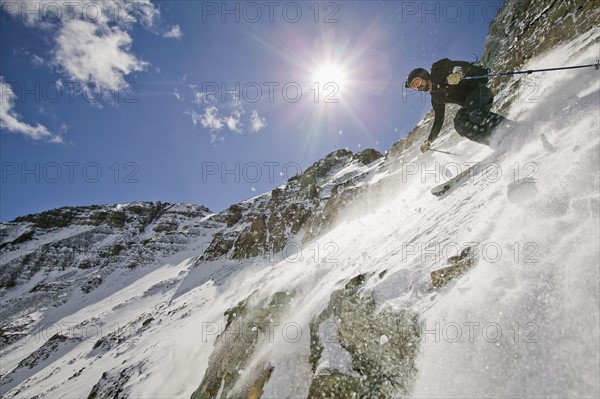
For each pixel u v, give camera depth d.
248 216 62.12
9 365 37.59
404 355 3.22
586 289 2.28
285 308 6.23
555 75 5.39
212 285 32.84
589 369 2.04
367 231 7.79
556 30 7.18
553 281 2.48
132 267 72.50
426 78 5.29
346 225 12.36
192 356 9.70
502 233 3.15
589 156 2.99
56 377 23.36
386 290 3.94
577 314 2.25
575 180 2.95
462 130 5.27
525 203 3.19
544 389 2.15
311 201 44.25
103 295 59.09
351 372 3.64
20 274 75.75
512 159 4.23
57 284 65.62
